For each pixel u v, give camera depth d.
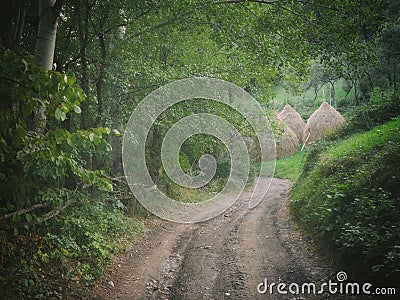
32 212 6.34
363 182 7.64
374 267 4.98
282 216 11.52
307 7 9.15
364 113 15.16
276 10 9.57
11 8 5.88
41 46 6.69
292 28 9.58
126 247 7.91
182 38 11.77
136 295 5.60
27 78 4.65
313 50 9.62
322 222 7.87
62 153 5.00
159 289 5.85
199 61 12.73
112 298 5.46
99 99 9.16
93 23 9.07
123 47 9.52
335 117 26.09
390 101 15.02
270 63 10.94
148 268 6.82
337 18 8.88
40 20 6.75
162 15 10.20
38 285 5.15
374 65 9.45
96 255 6.67
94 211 7.97
